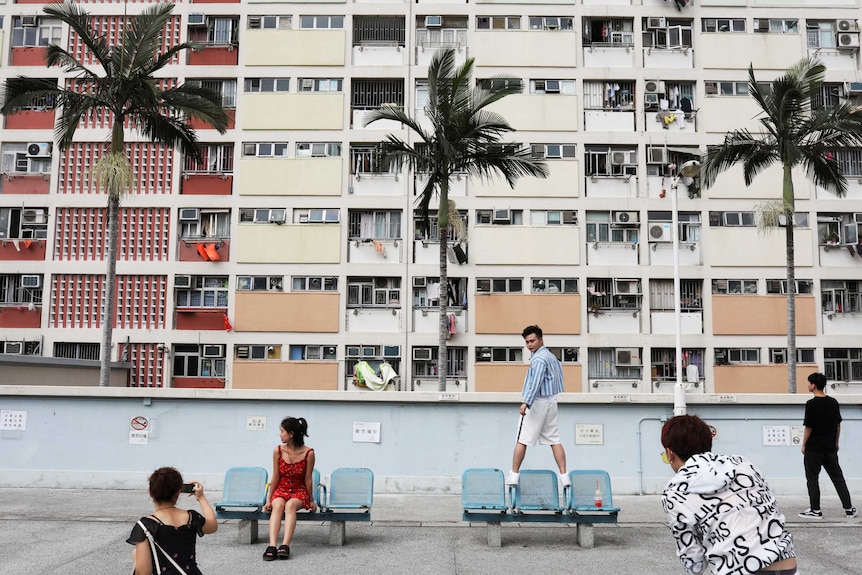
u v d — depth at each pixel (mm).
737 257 27578
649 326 27234
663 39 28812
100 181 18438
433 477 13570
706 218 27781
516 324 27125
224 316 27188
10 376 18781
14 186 28094
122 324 27328
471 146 19266
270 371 26922
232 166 28188
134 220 27812
